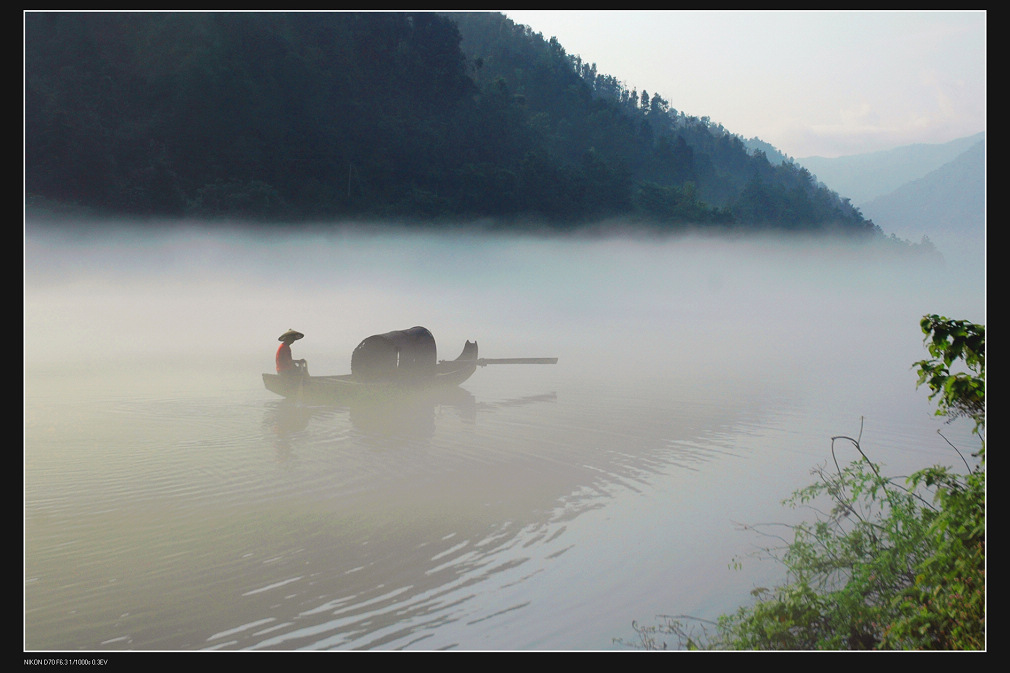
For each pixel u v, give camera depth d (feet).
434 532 25.89
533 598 20.99
